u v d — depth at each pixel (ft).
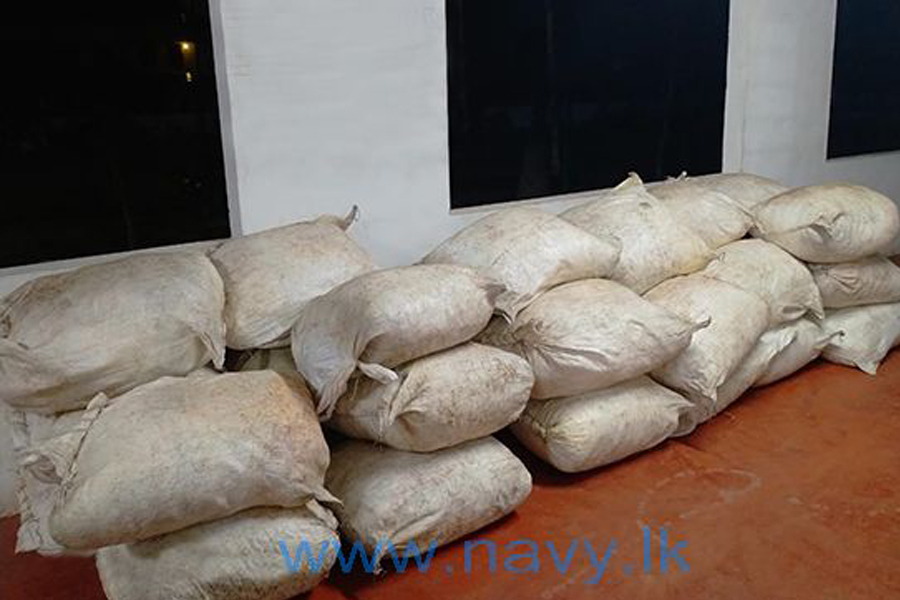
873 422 8.98
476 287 6.80
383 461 6.63
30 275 7.46
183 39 8.18
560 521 7.13
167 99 8.28
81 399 6.10
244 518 5.64
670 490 7.61
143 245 8.52
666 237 9.11
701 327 7.93
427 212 9.81
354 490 6.45
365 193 9.21
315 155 8.72
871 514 7.07
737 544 6.68
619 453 7.95
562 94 11.63
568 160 12.01
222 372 6.63
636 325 7.68
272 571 5.60
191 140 8.44
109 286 6.20
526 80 11.18
